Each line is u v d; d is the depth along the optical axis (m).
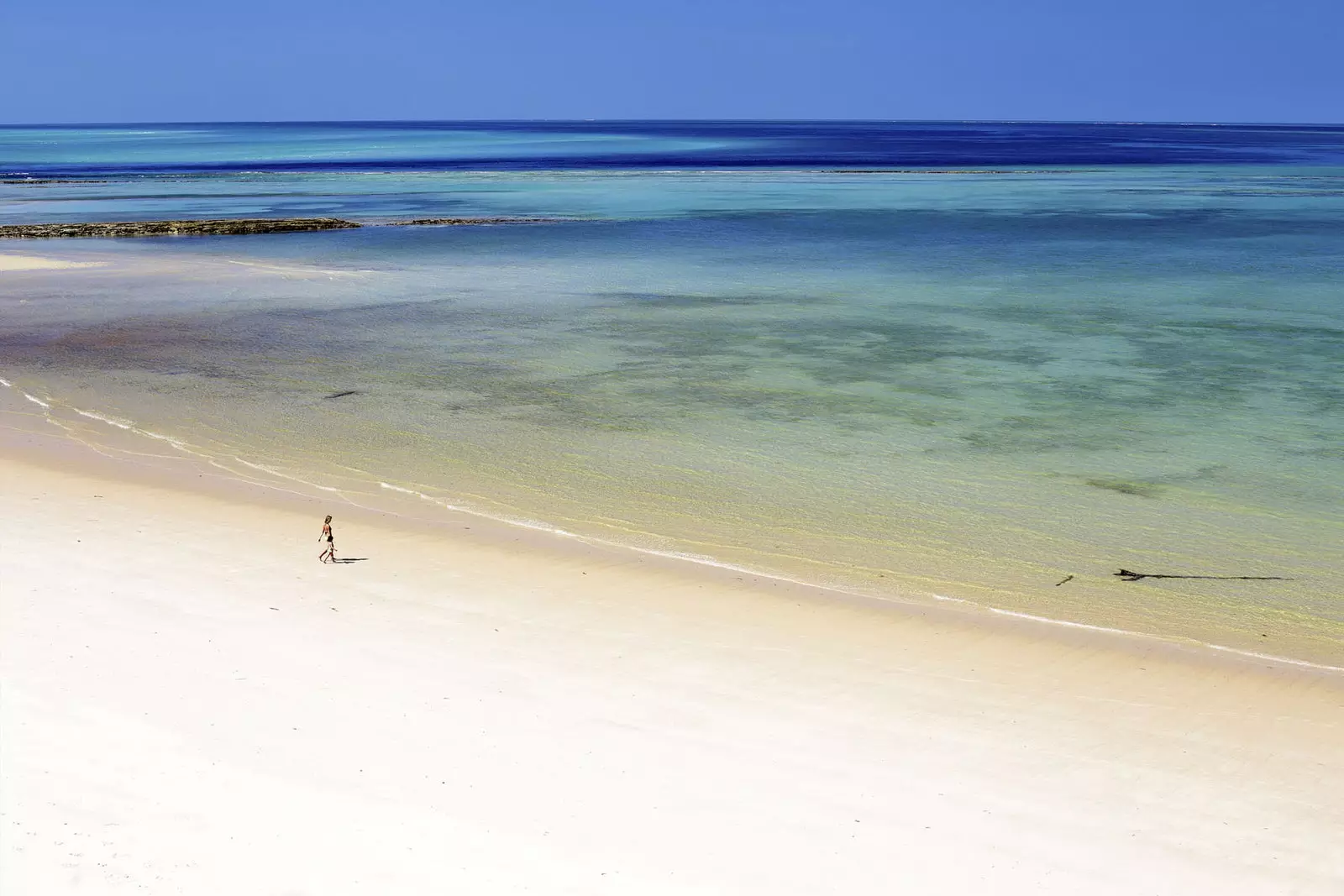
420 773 12.66
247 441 26.52
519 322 40.25
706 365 34.00
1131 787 12.80
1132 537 21.02
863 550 20.30
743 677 15.25
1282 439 26.70
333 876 10.89
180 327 39.06
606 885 10.91
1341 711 14.62
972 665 15.78
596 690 14.77
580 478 24.16
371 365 33.94
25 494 22.17
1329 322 39.59
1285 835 11.95
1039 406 29.67
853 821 12.03
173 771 12.48
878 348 36.31
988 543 20.67
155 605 17.02
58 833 11.31
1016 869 11.32
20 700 13.85
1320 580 19.11
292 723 13.62
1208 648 16.48
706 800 12.34
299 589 17.86
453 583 18.31
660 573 18.98
